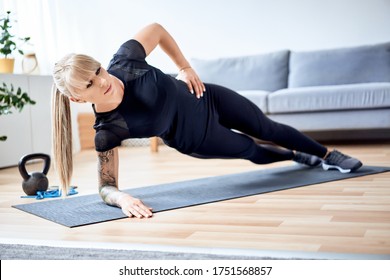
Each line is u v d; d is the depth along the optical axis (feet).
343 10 17.65
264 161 10.08
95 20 19.70
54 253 5.73
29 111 15.52
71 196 9.30
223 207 7.77
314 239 5.81
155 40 7.97
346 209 7.22
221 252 5.45
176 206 7.91
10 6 16.28
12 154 14.90
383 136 17.44
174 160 14.40
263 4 18.43
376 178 9.54
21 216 7.82
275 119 15.65
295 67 17.29
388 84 14.66
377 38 17.39
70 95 6.63
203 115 8.24
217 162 13.41
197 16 19.08
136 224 6.93
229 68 18.01
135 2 19.45
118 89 7.07
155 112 7.34
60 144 7.62
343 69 16.66
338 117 15.05
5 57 15.16
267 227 6.45
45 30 17.53
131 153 16.97
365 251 5.29
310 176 10.03
